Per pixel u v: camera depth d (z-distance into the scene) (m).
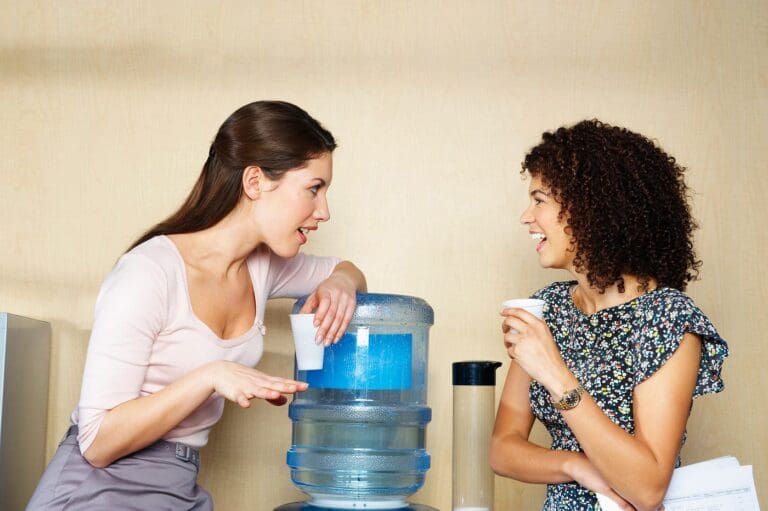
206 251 1.70
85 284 2.40
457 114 2.42
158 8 2.45
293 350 2.38
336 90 2.43
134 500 1.59
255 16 2.45
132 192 2.42
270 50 2.44
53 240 2.41
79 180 2.43
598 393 1.47
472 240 2.39
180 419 1.51
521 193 2.39
